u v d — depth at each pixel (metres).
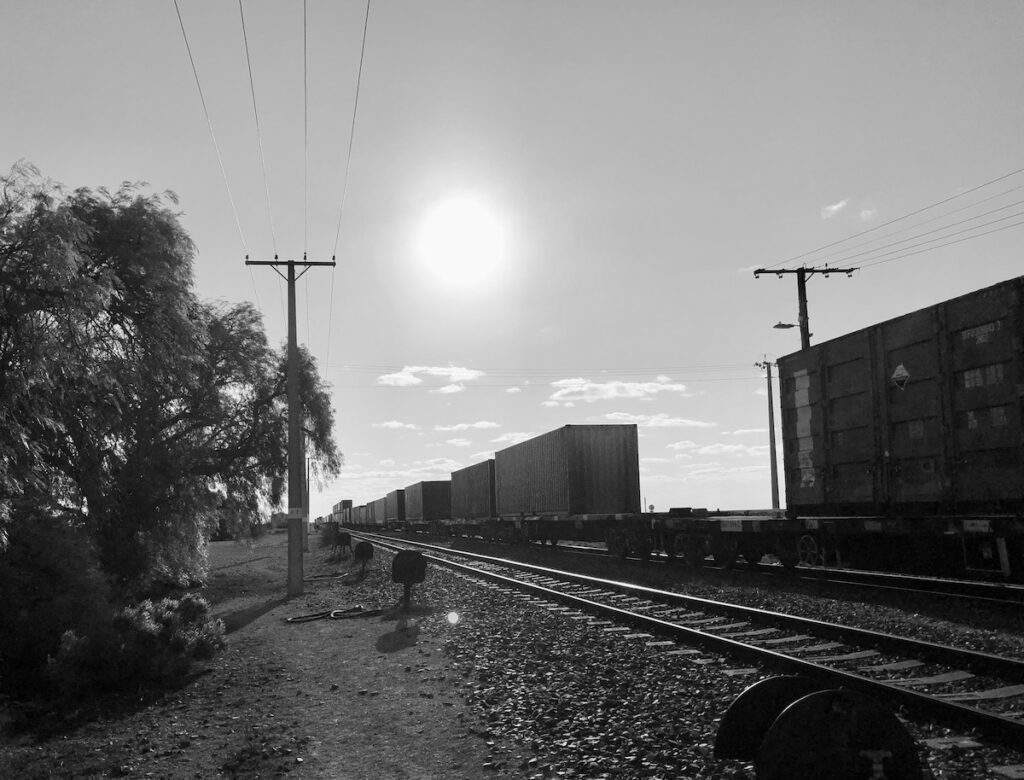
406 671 10.30
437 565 27.33
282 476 30.83
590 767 6.05
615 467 31.88
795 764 3.91
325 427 36.09
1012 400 11.23
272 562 39.75
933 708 6.69
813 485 16.19
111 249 17.81
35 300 11.88
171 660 11.09
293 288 22.92
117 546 20.39
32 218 12.39
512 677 9.28
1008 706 7.10
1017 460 11.23
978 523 11.72
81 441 16.45
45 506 13.21
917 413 13.10
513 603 16.03
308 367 36.25
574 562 27.14
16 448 11.85
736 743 4.57
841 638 10.23
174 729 8.37
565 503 31.42
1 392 11.44
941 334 12.49
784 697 4.61
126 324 18.52
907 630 10.79
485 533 46.78
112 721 8.97
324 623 15.68
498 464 43.88
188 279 19.88
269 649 13.04
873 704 3.98
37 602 11.52
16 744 8.11
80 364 13.65
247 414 29.84
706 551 20.89
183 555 24.34
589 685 8.58
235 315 29.56
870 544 14.71
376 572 26.67
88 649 10.52
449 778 6.14
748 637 10.93
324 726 7.94
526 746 6.73
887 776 3.93
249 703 9.29
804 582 16.58
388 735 7.43
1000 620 11.09
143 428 22.11
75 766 7.25
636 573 21.53
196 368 25.22
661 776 5.75
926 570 13.66
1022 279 10.98
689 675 8.71
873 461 14.19
